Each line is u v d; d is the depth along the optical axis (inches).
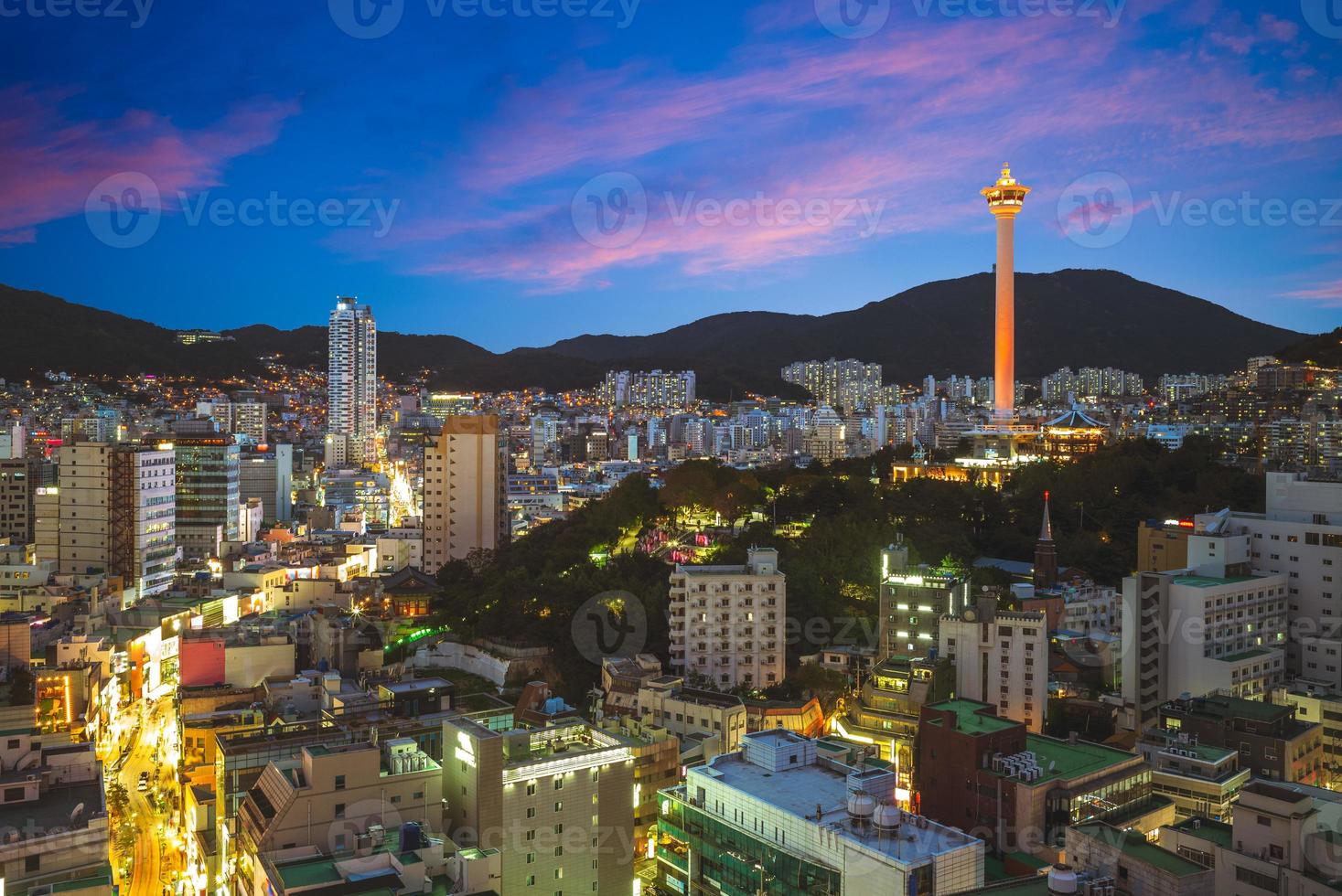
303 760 4495.6
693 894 4773.6
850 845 3969.0
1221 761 5570.9
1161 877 4060.0
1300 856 4124.0
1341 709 6476.4
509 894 4630.9
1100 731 7076.8
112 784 7130.9
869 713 6870.1
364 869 3902.6
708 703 6525.6
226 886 4741.6
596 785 4886.8
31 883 4311.0
